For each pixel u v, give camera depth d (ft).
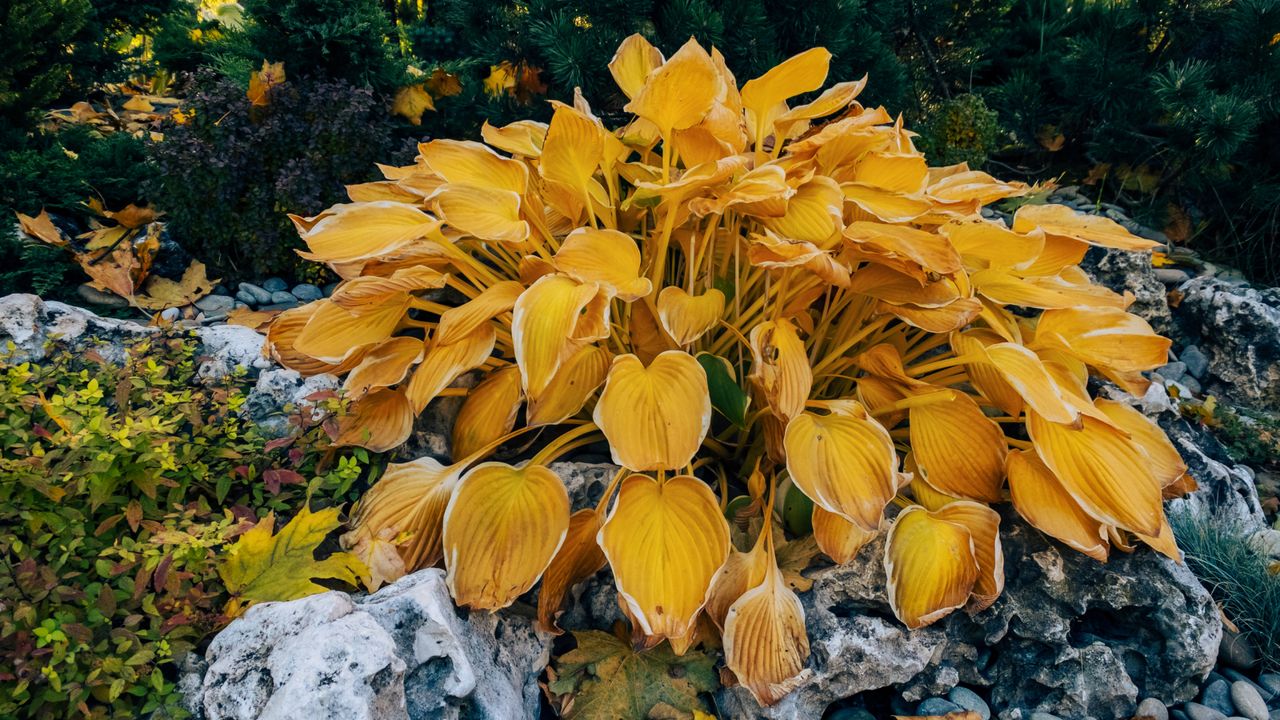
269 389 3.65
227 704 2.43
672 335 3.15
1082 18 7.31
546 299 3.05
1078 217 4.02
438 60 7.83
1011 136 7.70
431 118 6.30
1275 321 5.22
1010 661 3.46
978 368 3.68
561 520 3.07
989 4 7.48
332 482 3.26
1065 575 3.45
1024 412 3.69
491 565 3.02
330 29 5.54
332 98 5.04
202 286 4.85
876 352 3.53
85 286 4.64
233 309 4.76
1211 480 4.23
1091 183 7.54
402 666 2.49
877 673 3.25
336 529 3.30
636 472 3.17
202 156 4.70
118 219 4.92
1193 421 4.96
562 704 3.16
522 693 3.04
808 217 3.38
